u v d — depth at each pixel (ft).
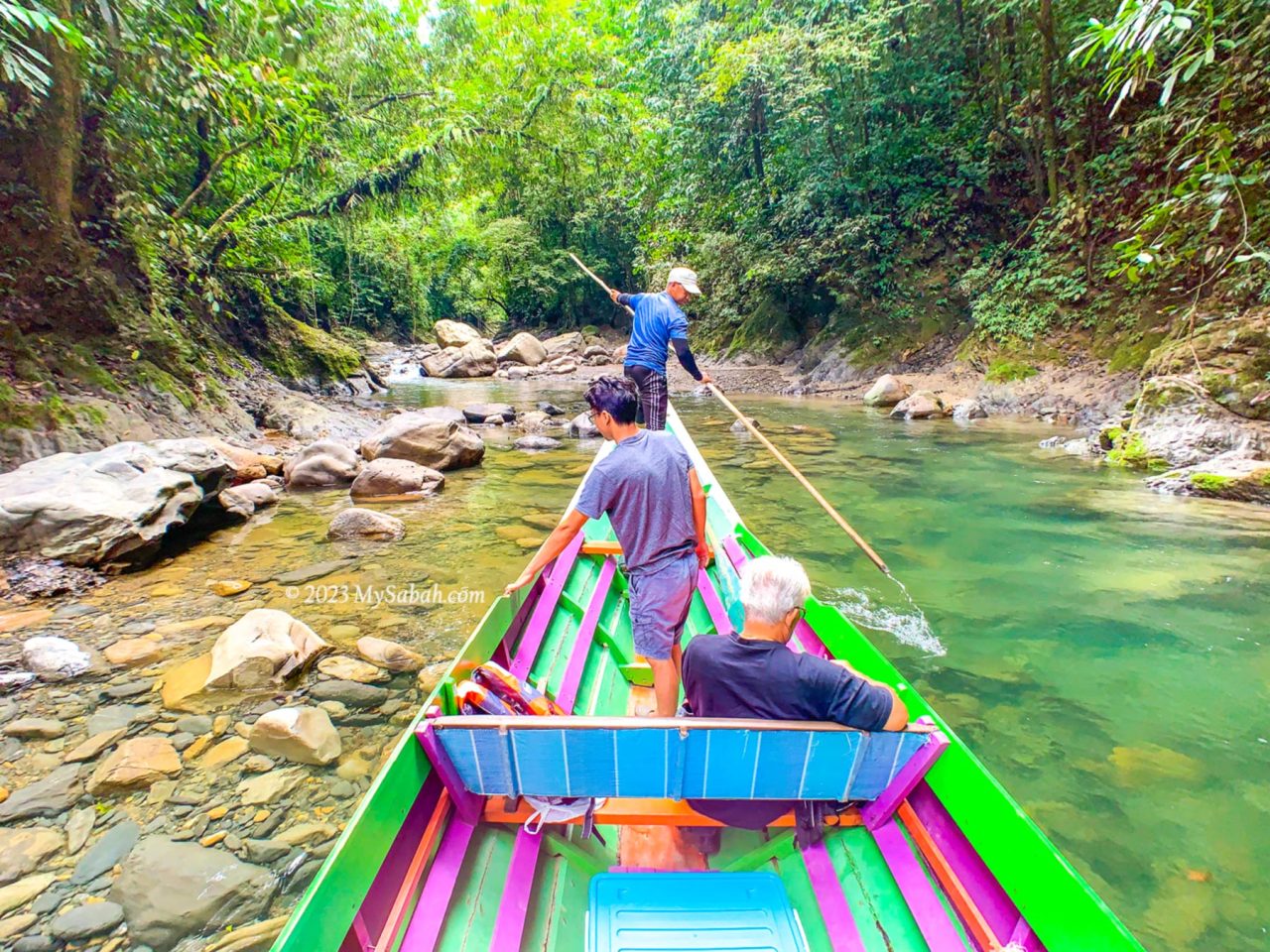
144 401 27.20
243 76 30.25
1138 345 37.09
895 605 15.37
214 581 16.76
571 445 35.76
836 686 6.14
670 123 61.21
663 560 8.30
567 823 7.34
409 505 23.94
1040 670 12.50
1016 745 10.37
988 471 27.58
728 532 14.73
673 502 8.26
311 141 39.17
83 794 9.15
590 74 63.26
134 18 26.30
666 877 6.44
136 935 7.11
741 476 27.63
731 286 65.21
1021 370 42.22
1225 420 25.38
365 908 5.36
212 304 35.42
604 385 8.46
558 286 102.22
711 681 6.48
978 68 51.47
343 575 17.30
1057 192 43.96
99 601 15.42
